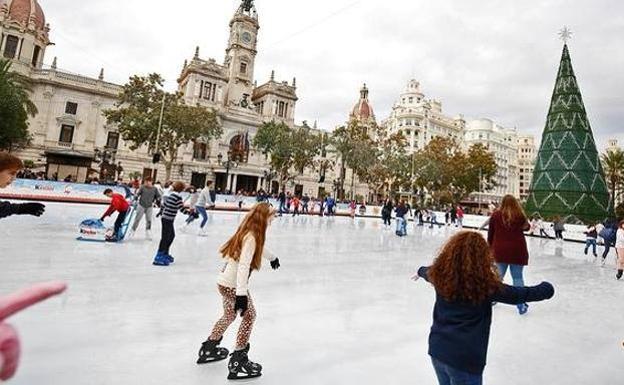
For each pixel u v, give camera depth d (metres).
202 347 3.49
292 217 27.42
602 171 32.16
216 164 52.12
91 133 45.91
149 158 48.06
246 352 3.32
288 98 65.44
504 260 5.86
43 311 4.36
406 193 53.94
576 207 30.70
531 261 12.96
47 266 6.40
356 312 5.36
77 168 39.66
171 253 8.77
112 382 2.99
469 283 2.21
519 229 5.93
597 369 4.03
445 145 57.97
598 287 8.84
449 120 102.69
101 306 4.71
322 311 5.29
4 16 44.06
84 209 18.69
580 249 19.70
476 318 2.27
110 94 47.16
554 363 4.14
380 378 3.44
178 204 7.57
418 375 3.54
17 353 0.83
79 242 9.11
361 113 84.31
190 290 5.73
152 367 3.30
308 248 11.46
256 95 68.12
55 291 0.96
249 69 62.88
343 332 4.54
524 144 131.00
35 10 47.19
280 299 5.72
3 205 3.31
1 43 43.88
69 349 3.49
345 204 40.66
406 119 93.50
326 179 64.75
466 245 2.33
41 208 3.52
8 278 5.48
